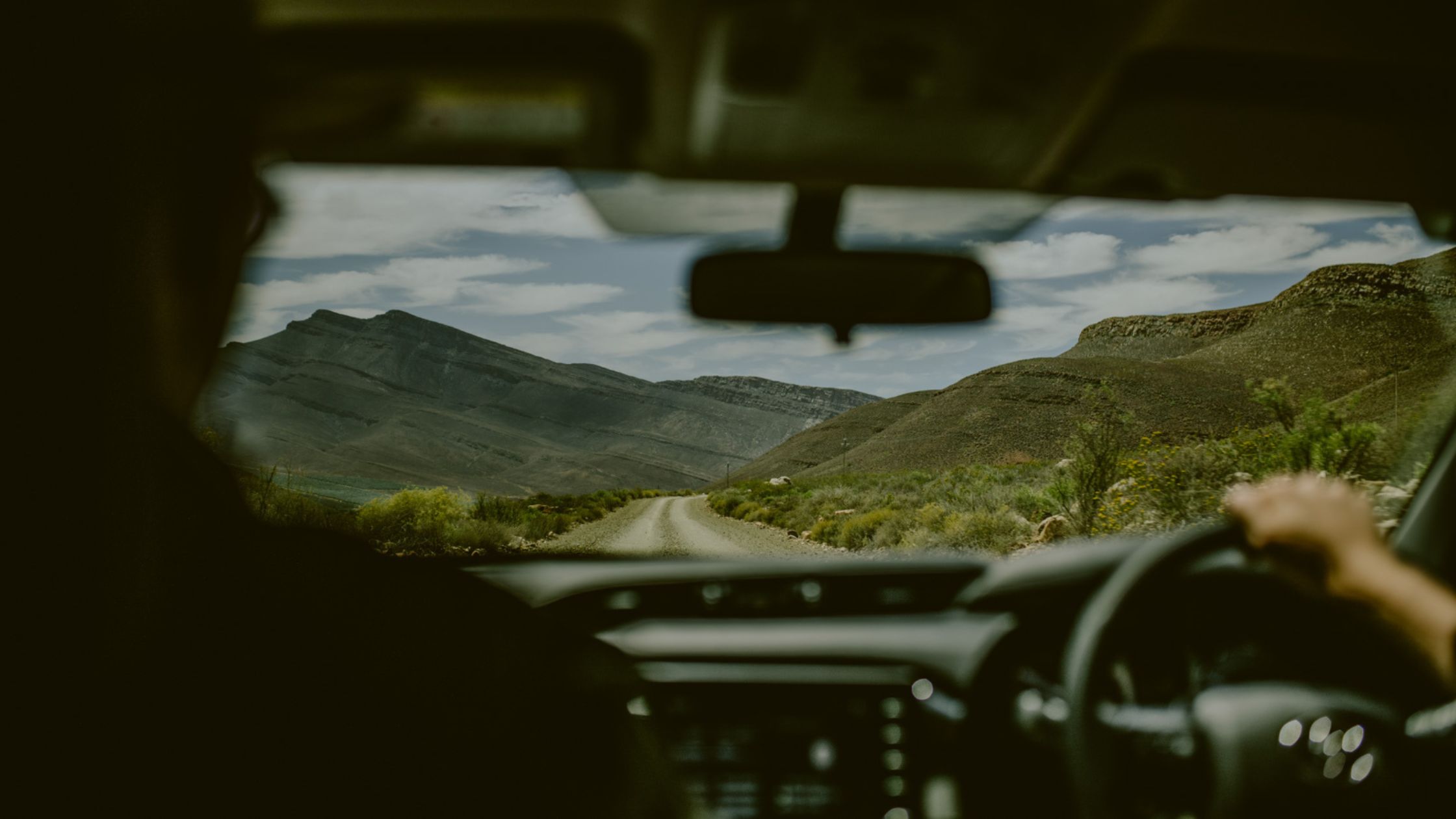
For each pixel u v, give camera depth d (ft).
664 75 6.89
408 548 69.97
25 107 2.29
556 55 6.52
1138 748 6.41
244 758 2.69
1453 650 4.19
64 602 2.29
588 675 4.24
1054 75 6.79
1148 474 39.40
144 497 2.53
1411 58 7.84
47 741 2.28
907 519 75.92
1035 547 48.65
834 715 10.31
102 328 2.42
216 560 2.89
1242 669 6.32
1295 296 323.37
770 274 9.68
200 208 2.93
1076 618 8.75
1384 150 8.95
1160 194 9.43
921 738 10.12
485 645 3.62
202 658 2.73
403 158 7.52
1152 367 339.98
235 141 3.01
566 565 12.83
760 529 117.29
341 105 6.18
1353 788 5.82
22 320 2.27
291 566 3.20
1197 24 7.08
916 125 7.46
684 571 11.85
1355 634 6.17
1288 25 7.32
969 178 8.59
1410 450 10.78
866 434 633.20
